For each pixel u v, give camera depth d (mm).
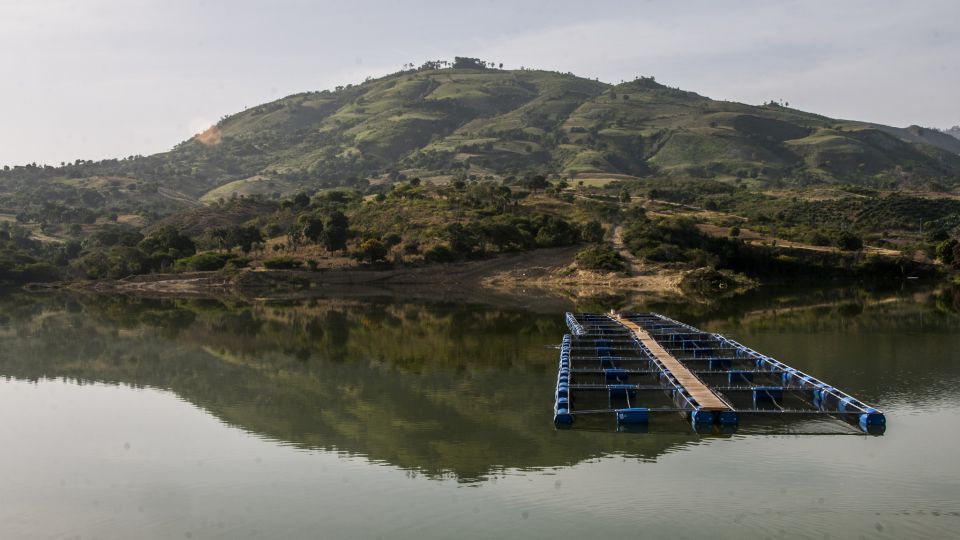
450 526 24188
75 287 134625
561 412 34125
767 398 37188
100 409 40406
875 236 153750
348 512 25672
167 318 81812
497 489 27031
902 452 29656
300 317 81375
